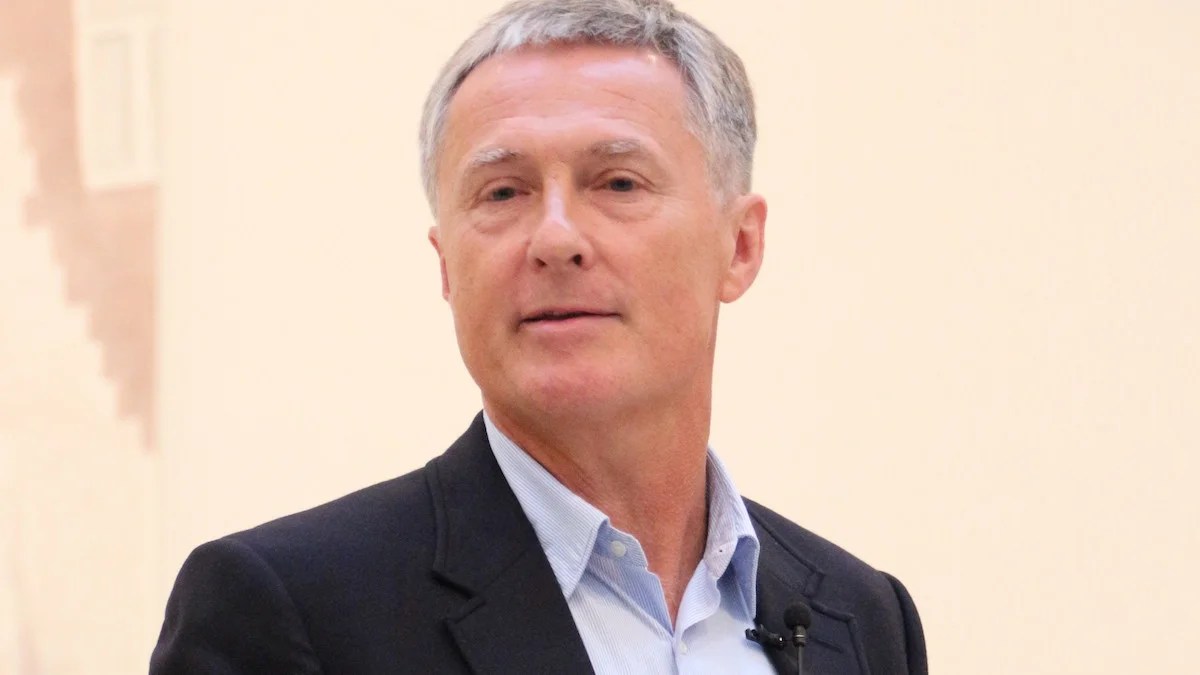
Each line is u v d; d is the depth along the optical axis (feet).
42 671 30.89
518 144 16.06
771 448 33.94
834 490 33.83
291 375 32.96
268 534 15.58
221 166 33.27
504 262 15.94
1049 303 34.04
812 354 34.30
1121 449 33.50
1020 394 33.86
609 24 16.75
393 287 33.76
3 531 31.17
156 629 31.45
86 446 31.83
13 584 31.04
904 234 34.55
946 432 33.86
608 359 15.81
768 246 34.68
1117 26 34.55
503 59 16.70
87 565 31.45
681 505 17.13
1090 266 34.04
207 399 32.42
